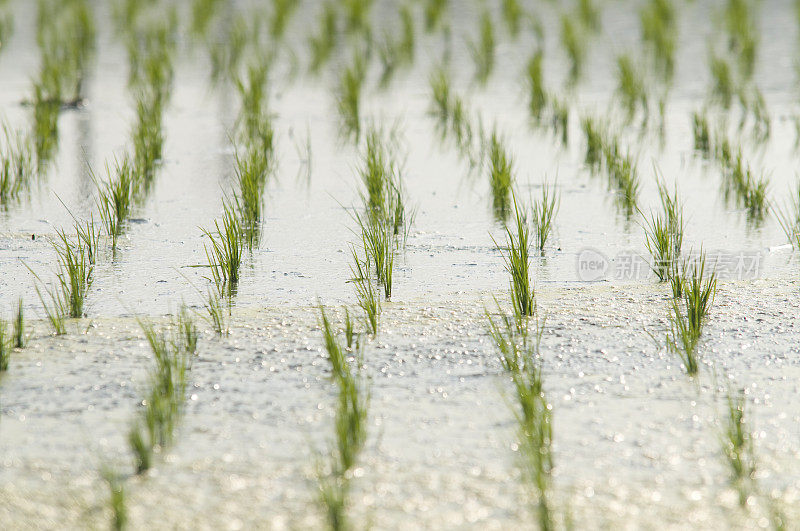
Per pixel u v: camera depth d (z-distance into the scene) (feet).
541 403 41.52
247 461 36.68
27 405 41.57
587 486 34.76
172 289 58.08
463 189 84.79
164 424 39.34
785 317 51.83
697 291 50.47
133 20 196.13
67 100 126.21
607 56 157.28
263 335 50.11
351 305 55.01
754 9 202.90
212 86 139.23
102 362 46.37
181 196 82.17
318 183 87.56
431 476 35.47
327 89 137.59
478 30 187.32
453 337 49.83
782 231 70.38
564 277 60.34
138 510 33.37
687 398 42.06
